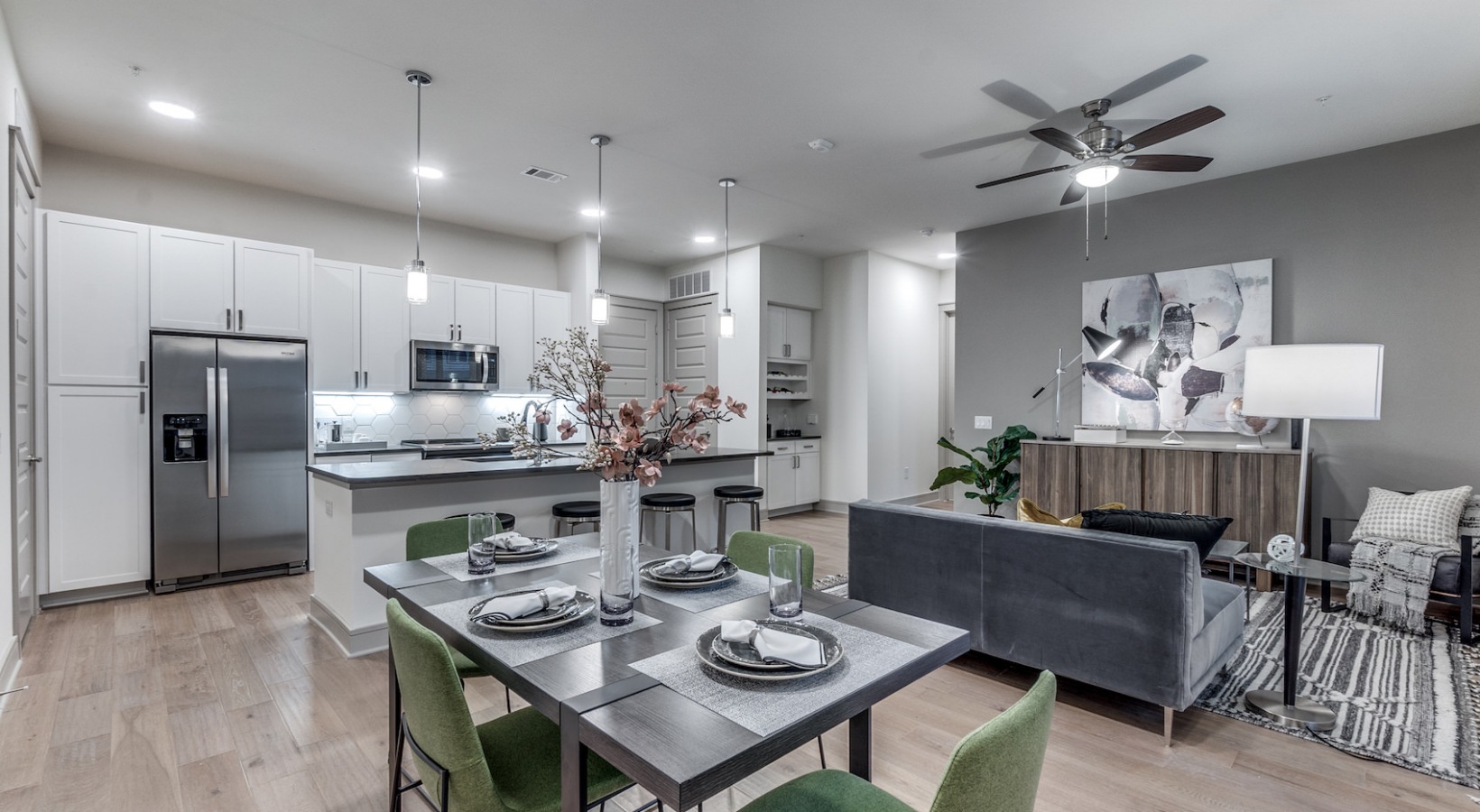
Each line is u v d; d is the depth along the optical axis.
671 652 1.36
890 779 2.13
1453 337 3.89
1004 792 0.91
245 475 4.21
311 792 2.02
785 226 5.88
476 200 5.06
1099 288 5.23
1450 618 3.63
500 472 3.39
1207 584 3.02
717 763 0.94
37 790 2.01
